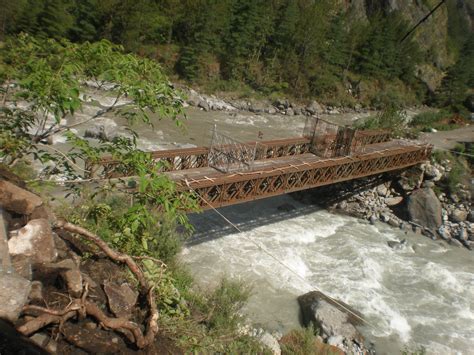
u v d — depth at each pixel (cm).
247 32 5703
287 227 2005
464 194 2550
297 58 6147
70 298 392
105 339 393
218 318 868
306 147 2173
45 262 414
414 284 1705
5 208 423
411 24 8575
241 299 1078
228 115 4206
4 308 315
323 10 6788
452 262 1994
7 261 355
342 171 2078
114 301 444
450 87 6850
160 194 470
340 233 2081
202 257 1572
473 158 2877
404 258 1923
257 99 5359
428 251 2077
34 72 425
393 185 2605
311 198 2417
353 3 8600
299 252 1783
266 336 1074
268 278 1529
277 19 6244
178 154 1599
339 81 6544
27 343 329
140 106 480
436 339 1375
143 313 471
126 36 5428
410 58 7631
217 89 5369
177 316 543
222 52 5666
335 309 1333
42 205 445
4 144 468
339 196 2461
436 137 3584
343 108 5978
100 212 561
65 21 4900
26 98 451
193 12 5597
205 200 1344
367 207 2425
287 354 1069
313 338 1164
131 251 539
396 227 2305
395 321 1424
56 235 477
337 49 6594
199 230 1762
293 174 1788
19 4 4653
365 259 1800
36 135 491
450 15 9550
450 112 5512
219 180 1448
